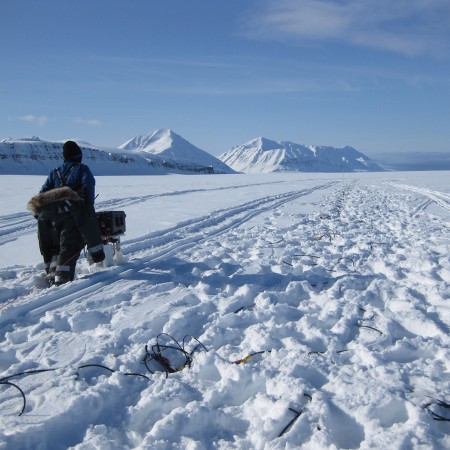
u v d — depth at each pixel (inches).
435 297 199.3
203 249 328.2
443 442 100.0
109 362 140.7
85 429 109.7
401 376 127.3
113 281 236.7
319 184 1638.8
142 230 429.7
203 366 137.6
